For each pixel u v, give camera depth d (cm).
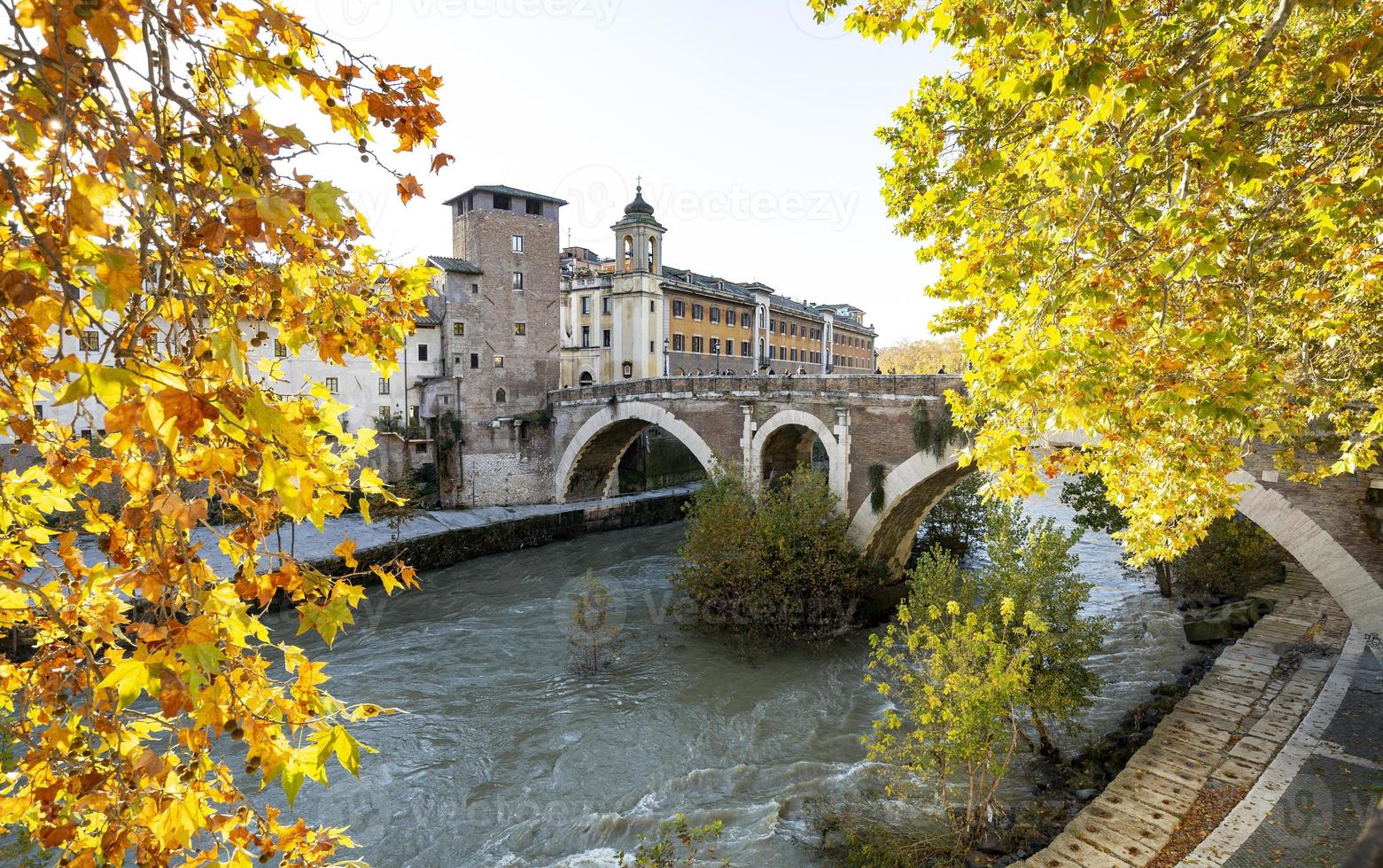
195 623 195
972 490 2973
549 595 2562
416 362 3550
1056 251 621
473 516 3316
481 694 1823
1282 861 973
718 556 2298
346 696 1794
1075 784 1278
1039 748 1450
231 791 265
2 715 258
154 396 167
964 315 737
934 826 1195
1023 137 723
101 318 200
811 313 6850
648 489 4306
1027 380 546
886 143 956
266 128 230
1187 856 1005
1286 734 1310
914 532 2703
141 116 228
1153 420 703
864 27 654
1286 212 726
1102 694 1708
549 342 3812
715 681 1898
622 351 4512
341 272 276
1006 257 641
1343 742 1268
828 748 1555
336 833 278
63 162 175
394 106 248
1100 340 597
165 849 230
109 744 241
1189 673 1730
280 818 1316
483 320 3591
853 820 1234
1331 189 596
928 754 1194
